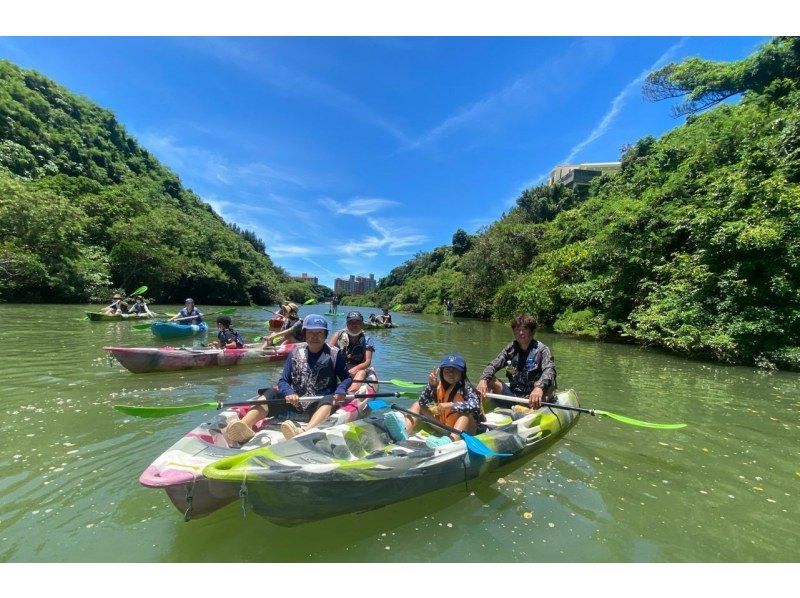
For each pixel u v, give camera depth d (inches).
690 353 447.8
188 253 1662.2
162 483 106.1
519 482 151.2
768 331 385.1
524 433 175.6
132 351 287.0
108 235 1307.8
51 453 157.5
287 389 167.5
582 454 178.2
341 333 251.6
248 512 123.3
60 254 1016.9
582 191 1611.7
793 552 113.7
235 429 136.2
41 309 776.9
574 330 658.2
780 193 419.5
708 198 499.2
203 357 320.8
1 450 158.9
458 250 2420.0
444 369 170.1
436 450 142.1
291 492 111.5
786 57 823.7
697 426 215.8
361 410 189.9
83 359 329.4
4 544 105.8
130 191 1594.5
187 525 116.9
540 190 1578.5
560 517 128.0
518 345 216.2
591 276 681.6
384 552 109.7
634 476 157.6
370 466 123.5
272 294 2269.9
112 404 221.0
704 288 454.6
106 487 134.0
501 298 1018.1
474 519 125.8
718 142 598.5
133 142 2546.8
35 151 1542.8
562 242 1007.6
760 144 488.7
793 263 394.6
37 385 251.6
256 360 349.1
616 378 335.9
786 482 154.0
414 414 166.7
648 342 524.4
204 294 1710.1
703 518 129.1
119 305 640.4
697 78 991.6
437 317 1465.3
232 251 2100.1
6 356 332.8
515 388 213.8
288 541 112.4
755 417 231.6
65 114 1952.5
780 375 354.0
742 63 892.6
